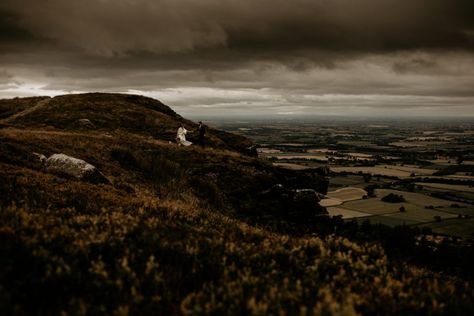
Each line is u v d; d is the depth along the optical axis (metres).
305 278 7.68
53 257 7.18
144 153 36.06
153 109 81.81
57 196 13.63
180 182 30.38
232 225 12.53
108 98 78.62
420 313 6.80
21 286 6.32
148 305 6.26
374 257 9.79
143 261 7.88
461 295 7.90
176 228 10.59
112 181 23.50
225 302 6.50
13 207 10.16
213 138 59.91
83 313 5.74
